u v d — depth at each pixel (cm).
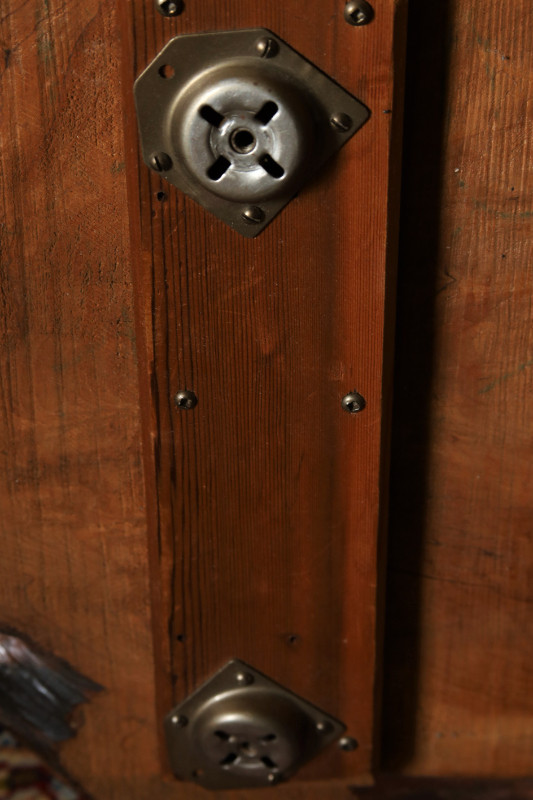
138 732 69
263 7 52
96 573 65
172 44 52
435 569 65
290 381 57
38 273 59
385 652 67
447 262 58
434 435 62
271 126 52
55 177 57
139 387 59
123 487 63
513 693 68
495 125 56
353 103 53
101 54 56
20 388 61
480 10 55
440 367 60
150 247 55
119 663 67
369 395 58
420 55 55
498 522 63
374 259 55
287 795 69
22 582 65
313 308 56
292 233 55
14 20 55
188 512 60
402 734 69
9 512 64
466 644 66
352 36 52
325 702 64
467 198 57
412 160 57
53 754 70
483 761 70
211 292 56
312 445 59
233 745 64
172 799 70
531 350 60
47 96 56
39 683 68
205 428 58
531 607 65
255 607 62
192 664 63
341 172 54
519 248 58
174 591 62
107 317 60
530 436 61
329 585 62
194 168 53
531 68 55
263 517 60
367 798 69
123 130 55
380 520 61
